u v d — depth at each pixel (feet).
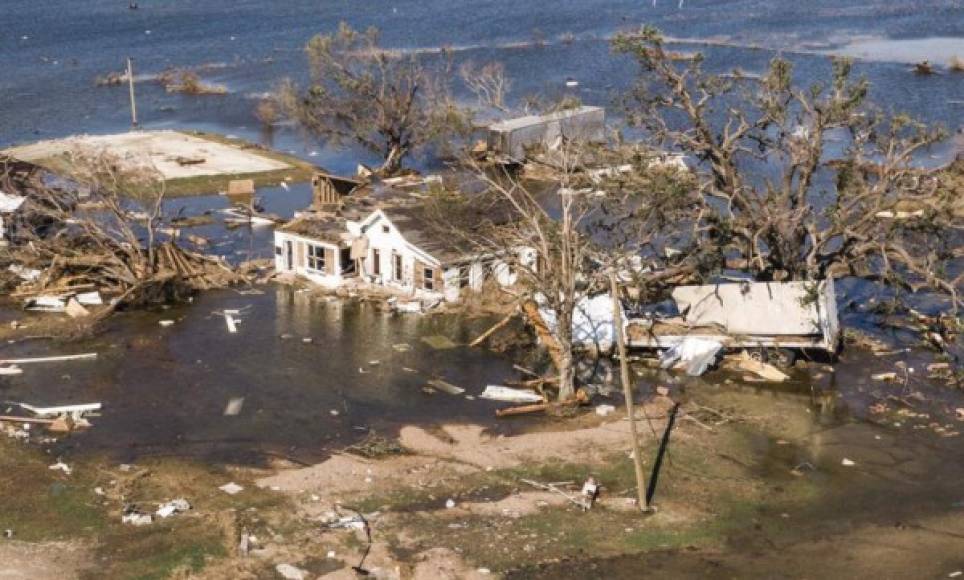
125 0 613.11
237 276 172.45
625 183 144.05
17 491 104.88
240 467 111.14
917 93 287.69
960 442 116.47
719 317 139.85
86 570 90.58
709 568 92.27
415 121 241.96
